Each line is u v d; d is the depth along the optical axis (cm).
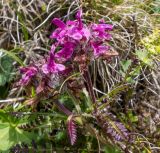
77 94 18
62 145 19
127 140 18
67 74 17
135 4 25
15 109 19
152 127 21
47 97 17
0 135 18
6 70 22
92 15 23
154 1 26
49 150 19
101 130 18
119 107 21
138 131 20
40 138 19
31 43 23
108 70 22
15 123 19
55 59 17
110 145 18
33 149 18
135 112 21
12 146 18
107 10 24
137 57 21
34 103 17
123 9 24
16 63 22
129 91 20
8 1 24
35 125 19
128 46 23
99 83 22
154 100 22
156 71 23
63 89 17
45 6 23
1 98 22
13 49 22
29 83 17
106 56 17
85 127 18
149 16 24
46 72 16
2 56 22
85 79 18
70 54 17
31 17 23
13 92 21
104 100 19
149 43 19
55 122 19
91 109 18
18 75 21
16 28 23
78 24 16
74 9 23
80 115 17
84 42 17
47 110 20
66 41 17
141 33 23
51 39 23
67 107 20
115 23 23
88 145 19
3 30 23
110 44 23
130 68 19
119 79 22
